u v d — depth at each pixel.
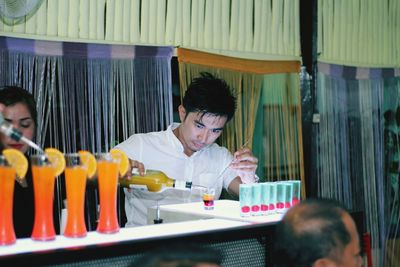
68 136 3.15
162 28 3.43
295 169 3.94
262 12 3.80
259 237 1.83
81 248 1.49
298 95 3.93
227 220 1.97
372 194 4.35
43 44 3.06
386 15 4.37
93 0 3.19
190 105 2.80
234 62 3.66
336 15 4.12
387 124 4.43
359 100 4.29
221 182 3.08
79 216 1.64
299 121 3.93
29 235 2.38
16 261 1.40
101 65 3.24
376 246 4.37
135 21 3.34
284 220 1.59
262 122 3.85
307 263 1.53
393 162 4.46
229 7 3.68
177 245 1.16
